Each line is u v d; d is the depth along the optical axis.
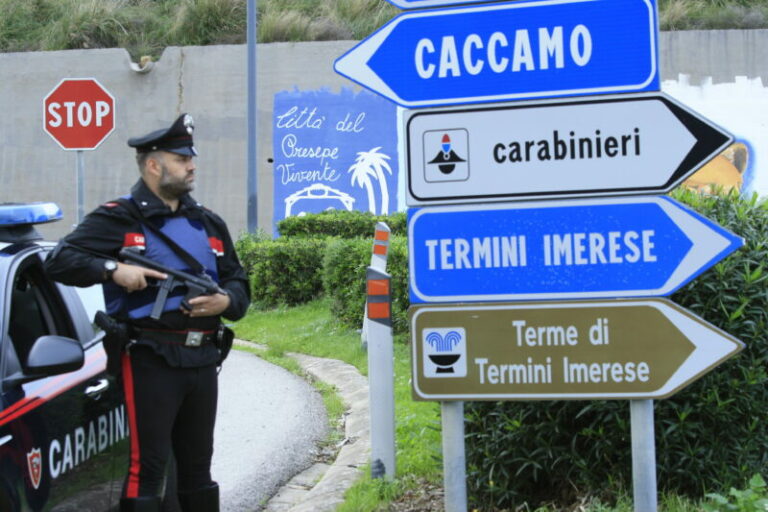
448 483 3.89
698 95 20.64
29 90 22.16
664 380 3.66
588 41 3.74
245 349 11.88
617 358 3.70
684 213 3.66
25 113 22.16
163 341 3.96
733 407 4.43
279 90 21.56
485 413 4.82
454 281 3.85
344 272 12.38
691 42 20.64
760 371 4.40
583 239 3.74
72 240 3.94
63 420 3.91
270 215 21.52
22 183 22.16
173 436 4.23
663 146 3.69
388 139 21.22
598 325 3.72
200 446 4.22
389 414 5.59
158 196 4.10
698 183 20.66
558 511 4.54
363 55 3.91
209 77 21.69
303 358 11.05
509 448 4.73
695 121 3.66
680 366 3.65
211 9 23.30
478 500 4.90
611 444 4.54
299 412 8.38
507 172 3.81
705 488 4.47
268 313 14.48
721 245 3.62
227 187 21.58
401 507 5.16
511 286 3.80
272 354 11.27
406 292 10.79
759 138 20.48
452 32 3.85
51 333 4.38
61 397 3.96
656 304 3.67
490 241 3.82
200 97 21.69
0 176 22.20
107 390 4.39
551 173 3.77
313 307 14.39
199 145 21.69
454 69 3.85
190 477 4.24
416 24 3.88
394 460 5.60
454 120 3.85
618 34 3.72
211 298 4.00
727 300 4.43
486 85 3.83
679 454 4.46
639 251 3.70
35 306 4.36
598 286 3.73
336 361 10.53
